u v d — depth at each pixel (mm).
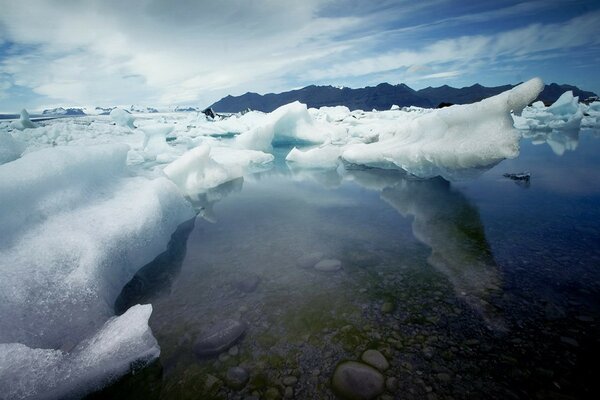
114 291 2510
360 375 1555
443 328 1882
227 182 6746
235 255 3188
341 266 2773
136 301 2498
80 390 1670
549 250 2736
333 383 1555
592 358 1587
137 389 1660
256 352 1813
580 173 5418
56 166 3133
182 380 1669
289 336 1928
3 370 1611
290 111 12422
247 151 9062
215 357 1801
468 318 1955
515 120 13500
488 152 4363
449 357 1655
